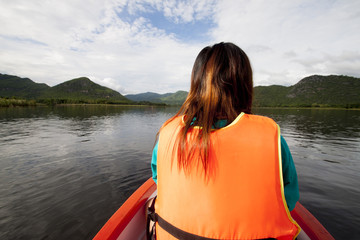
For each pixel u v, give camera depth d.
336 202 4.46
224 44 0.96
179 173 0.79
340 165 7.01
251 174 0.72
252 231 0.73
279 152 0.74
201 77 0.92
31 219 3.93
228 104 0.83
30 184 5.36
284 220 0.77
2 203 4.46
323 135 14.08
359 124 22.56
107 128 17.62
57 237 3.48
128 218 1.75
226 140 0.73
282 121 26.84
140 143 10.73
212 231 0.73
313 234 1.65
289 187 0.84
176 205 0.79
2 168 6.55
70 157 7.85
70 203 4.47
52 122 22.52
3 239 3.43
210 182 0.73
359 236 3.43
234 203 0.72
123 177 5.85
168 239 0.82
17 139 11.66
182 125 0.84
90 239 3.43
